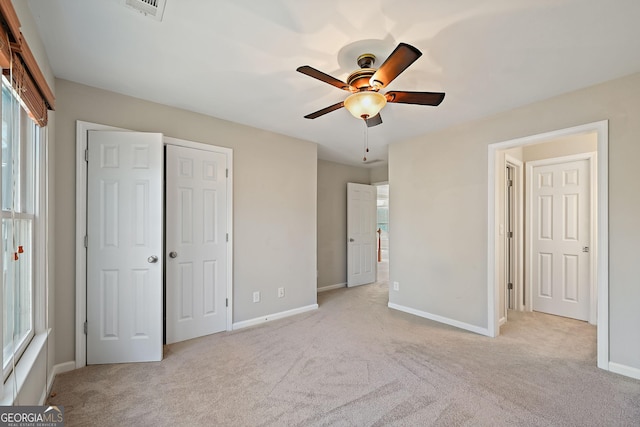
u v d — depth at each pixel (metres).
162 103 2.77
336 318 3.62
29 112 1.59
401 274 3.95
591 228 3.47
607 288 2.33
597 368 2.36
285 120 3.22
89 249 2.39
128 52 1.95
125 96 2.59
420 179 3.73
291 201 3.81
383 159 5.18
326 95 2.59
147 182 2.52
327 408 1.86
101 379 2.19
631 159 2.24
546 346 2.79
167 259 2.83
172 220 2.86
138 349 2.47
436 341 2.91
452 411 1.83
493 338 2.99
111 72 2.21
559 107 2.58
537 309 3.90
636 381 2.16
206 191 3.07
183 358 2.54
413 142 3.82
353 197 5.63
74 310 2.35
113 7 1.54
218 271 3.16
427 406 1.88
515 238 4.00
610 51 1.93
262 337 3.01
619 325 2.28
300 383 2.15
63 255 2.30
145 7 1.54
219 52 1.95
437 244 3.54
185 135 2.93
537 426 1.70
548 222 3.82
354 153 4.73
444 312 3.45
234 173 3.29
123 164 2.47
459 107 2.84
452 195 3.40
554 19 1.62
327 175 5.35
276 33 1.75
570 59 2.02
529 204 3.96
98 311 2.41
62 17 1.62
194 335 2.98
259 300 3.48
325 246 5.28
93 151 2.42
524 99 2.67
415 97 1.91
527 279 3.96
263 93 2.55
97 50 1.93
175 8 1.54
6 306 1.51
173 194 2.86
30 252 1.88
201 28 1.71
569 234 3.65
